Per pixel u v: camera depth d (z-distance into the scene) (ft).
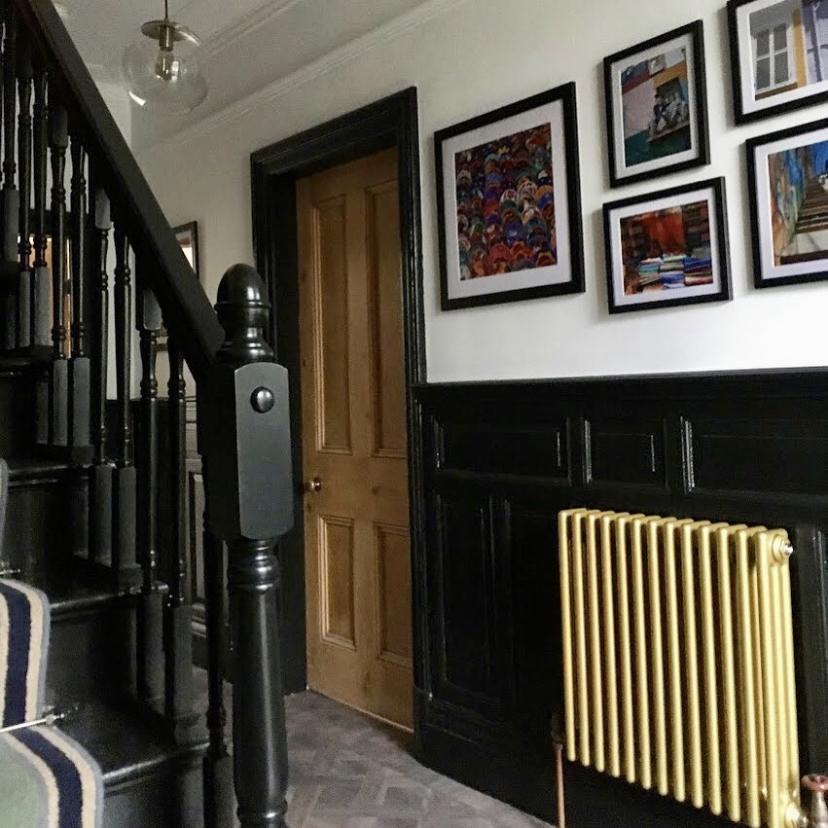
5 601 4.23
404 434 9.64
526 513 7.72
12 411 6.12
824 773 5.82
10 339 7.00
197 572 11.54
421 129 8.69
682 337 6.68
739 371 6.16
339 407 10.54
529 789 7.72
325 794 8.06
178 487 4.67
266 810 3.65
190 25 11.08
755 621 5.69
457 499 8.39
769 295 6.15
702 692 6.09
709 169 6.47
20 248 6.43
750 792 5.71
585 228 7.30
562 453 7.41
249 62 10.99
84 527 5.60
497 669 8.01
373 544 10.08
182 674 4.58
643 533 6.39
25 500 5.40
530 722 7.72
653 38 6.72
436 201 8.56
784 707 5.75
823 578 5.79
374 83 9.21
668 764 6.31
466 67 8.23
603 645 6.67
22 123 6.38
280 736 3.70
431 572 8.67
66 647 4.79
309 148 10.02
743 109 6.18
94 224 5.31
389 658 9.91
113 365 11.96
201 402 3.89
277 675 3.70
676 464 6.56
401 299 9.57
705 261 6.47
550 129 7.48
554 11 7.47
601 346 7.23
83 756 3.88
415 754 8.85
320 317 10.77
